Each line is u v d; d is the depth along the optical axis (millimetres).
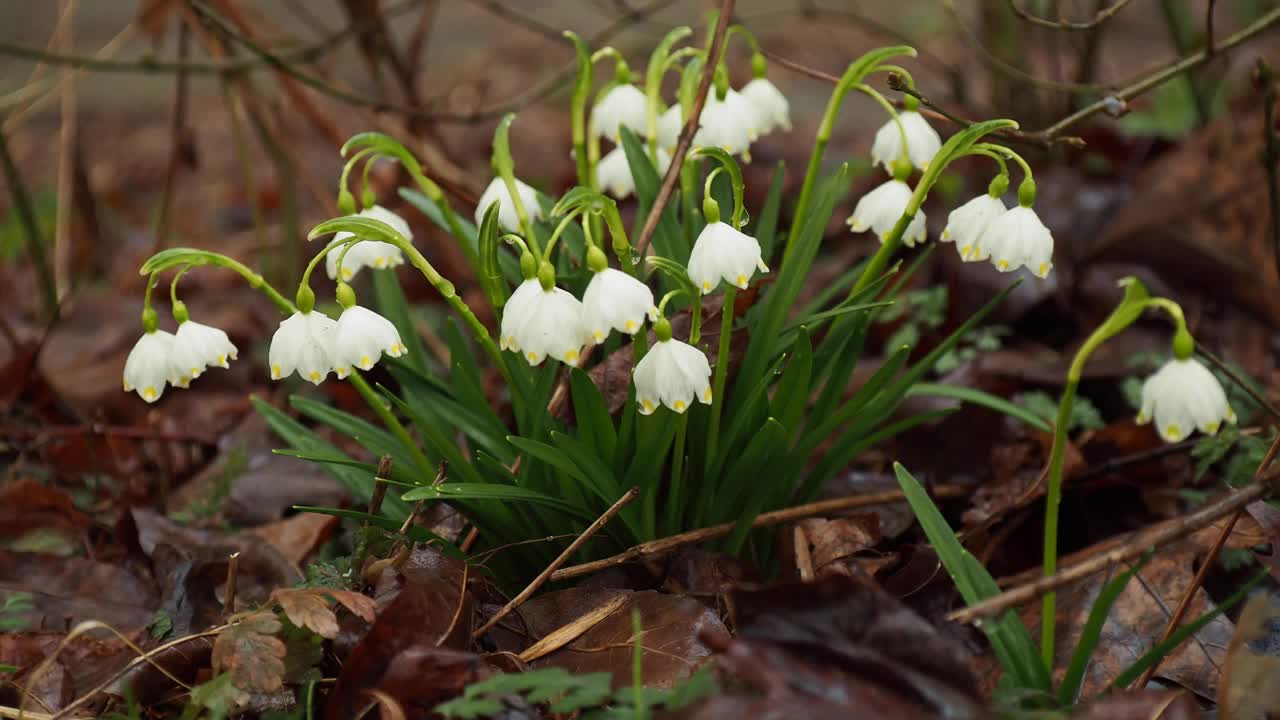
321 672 552
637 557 596
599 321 524
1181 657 562
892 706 475
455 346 620
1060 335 823
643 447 576
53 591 650
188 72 946
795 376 590
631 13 874
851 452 627
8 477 756
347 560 594
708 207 537
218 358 548
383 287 656
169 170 995
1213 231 802
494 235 564
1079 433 734
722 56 606
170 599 634
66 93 955
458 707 492
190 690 556
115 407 850
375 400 588
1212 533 617
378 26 955
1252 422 705
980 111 1109
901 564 621
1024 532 682
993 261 538
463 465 594
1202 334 801
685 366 530
